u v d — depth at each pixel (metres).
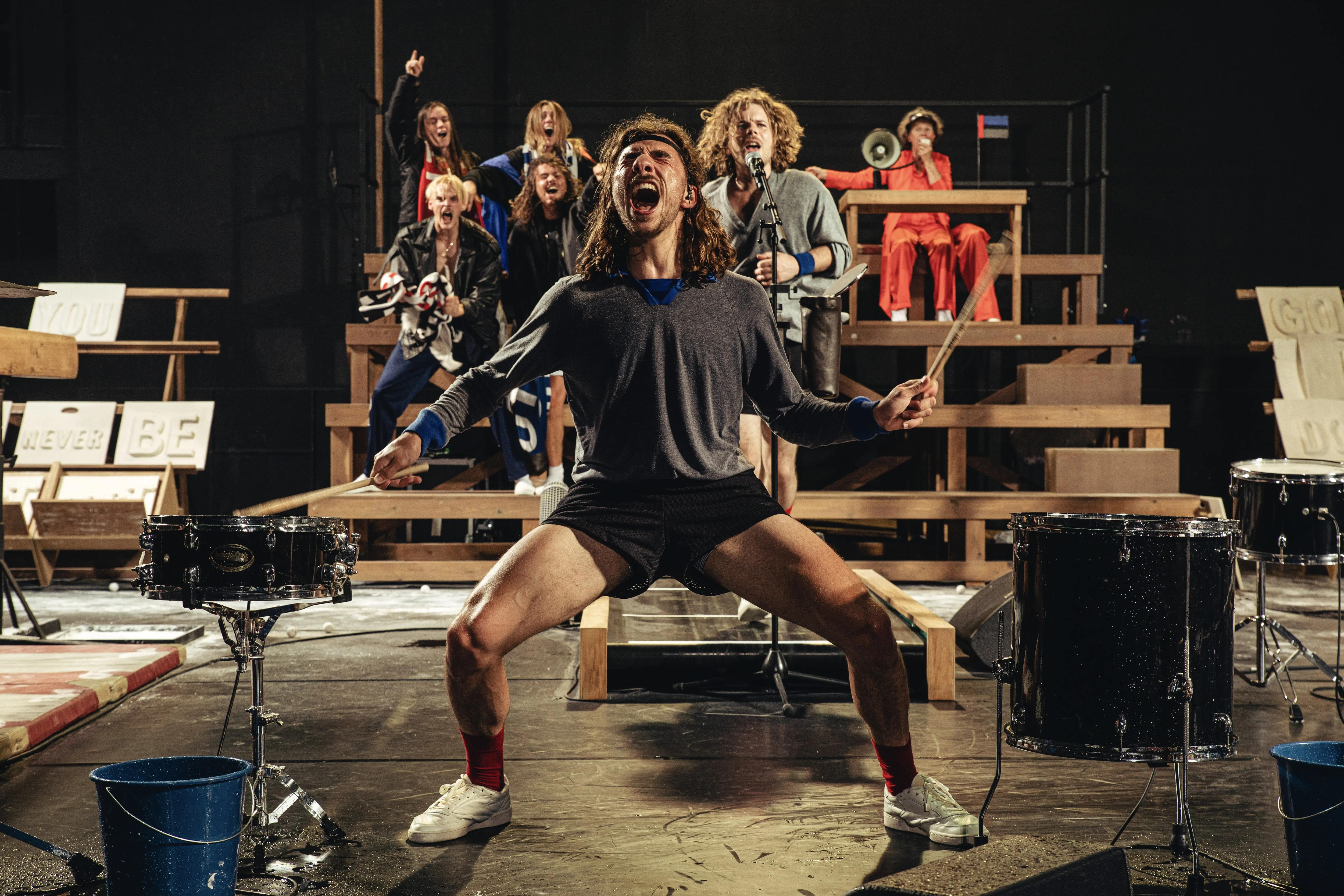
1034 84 8.41
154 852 1.97
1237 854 2.42
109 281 8.30
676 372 2.40
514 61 8.34
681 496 2.41
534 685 4.10
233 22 8.26
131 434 7.50
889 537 7.77
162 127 8.26
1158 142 8.46
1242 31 8.43
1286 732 3.53
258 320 8.31
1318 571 7.38
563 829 2.57
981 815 2.46
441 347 6.22
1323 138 8.49
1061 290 8.31
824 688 4.05
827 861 2.36
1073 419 6.86
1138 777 3.01
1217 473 8.51
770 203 3.79
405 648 4.77
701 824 2.61
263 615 2.45
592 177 6.41
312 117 8.31
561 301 2.47
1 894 2.17
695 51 8.38
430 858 2.38
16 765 3.05
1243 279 8.51
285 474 8.32
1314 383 7.81
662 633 4.23
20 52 8.17
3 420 4.70
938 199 6.95
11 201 8.31
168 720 3.54
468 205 6.36
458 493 6.31
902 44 8.39
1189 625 2.21
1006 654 4.25
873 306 8.35
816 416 2.50
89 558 7.17
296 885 2.22
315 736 3.38
